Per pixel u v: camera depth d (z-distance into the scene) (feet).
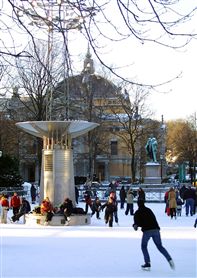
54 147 93.71
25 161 266.77
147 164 183.01
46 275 41.78
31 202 142.10
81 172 288.10
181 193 133.28
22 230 77.61
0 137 198.90
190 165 308.81
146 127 231.30
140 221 45.29
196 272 43.47
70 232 74.64
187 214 106.01
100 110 211.20
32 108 183.62
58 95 117.50
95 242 62.80
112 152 321.11
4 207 91.71
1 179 161.68
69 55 29.12
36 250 55.98
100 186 192.34
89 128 95.35
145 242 45.21
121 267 45.73
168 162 352.28
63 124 91.91
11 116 189.67
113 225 86.48
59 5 26.73
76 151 260.21
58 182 93.40
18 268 45.11
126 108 210.79
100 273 42.80
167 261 48.60
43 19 26.91
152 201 154.92
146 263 44.62
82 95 172.76
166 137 326.24
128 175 320.09
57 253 53.98
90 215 89.61
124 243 61.87
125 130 238.27
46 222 86.12
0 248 57.57
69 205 86.84
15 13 26.73
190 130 317.63
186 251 55.47
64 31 27.50
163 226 83.97
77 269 44.60
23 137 213.25
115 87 206.39
